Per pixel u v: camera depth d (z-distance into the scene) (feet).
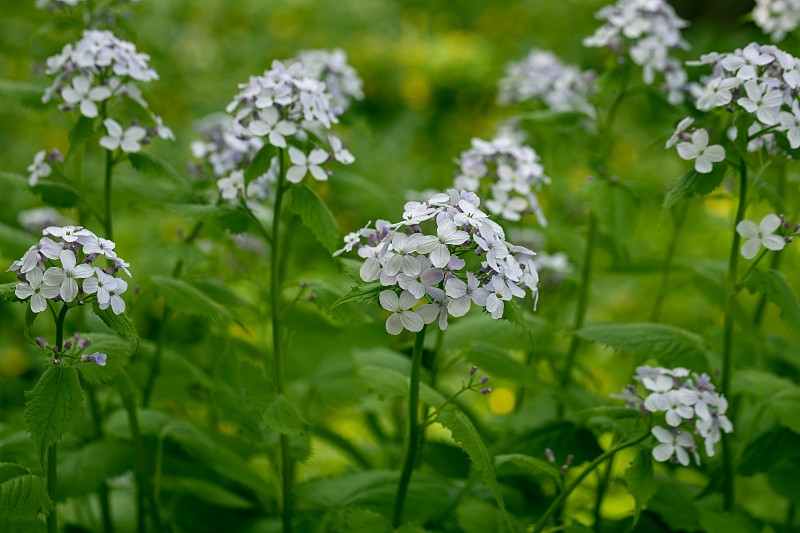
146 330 4.84
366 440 4.63
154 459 3.84
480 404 4.75
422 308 3.18
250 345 3.99
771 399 3.65
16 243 3.67
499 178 3.80
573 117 3.94
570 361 3.94
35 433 3.19
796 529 3.95
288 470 3.59
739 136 3.40
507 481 3.95
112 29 3.85
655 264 4.00
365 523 3.45
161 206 3.70
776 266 3.92
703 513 3.60
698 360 3.57
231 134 3.76
